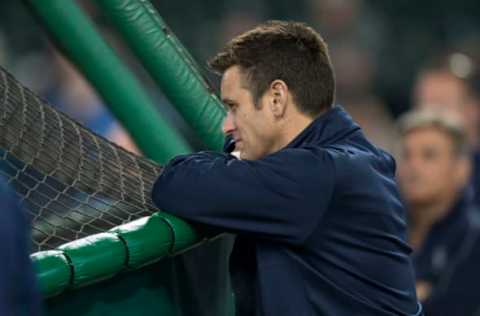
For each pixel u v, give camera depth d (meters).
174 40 12.31
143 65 12.32
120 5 12.08
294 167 10.17
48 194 10.27
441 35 33.78
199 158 10.41
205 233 10.41
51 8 12.42
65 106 22.41
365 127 27.36
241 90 10.64
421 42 33.28
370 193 10.43
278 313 10.16
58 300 9.38
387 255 10.55
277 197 10.12
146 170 11.12
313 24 30.58
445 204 18.00
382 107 30.14
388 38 32.97
